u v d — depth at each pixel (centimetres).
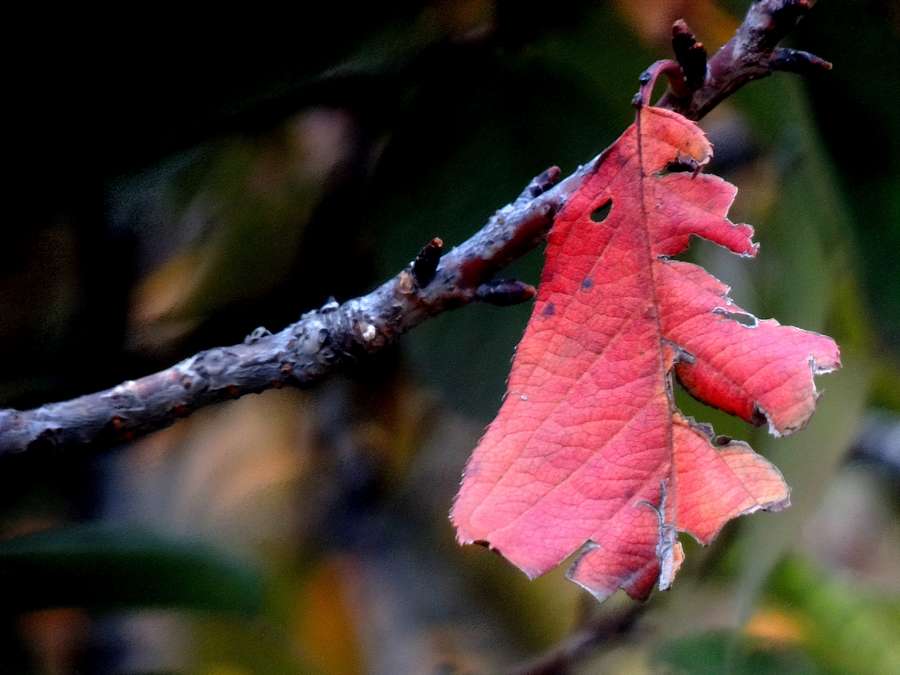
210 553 66
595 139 66
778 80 66
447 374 66
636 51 66
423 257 60
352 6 63
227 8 63
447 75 66
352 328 60
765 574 67
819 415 68
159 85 63
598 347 58
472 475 58
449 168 66
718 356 58
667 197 59
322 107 66
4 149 63
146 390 60
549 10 66
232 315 68
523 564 57
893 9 67
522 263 65
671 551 57
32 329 67
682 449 58
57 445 60
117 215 65
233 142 66
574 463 58
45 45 62
